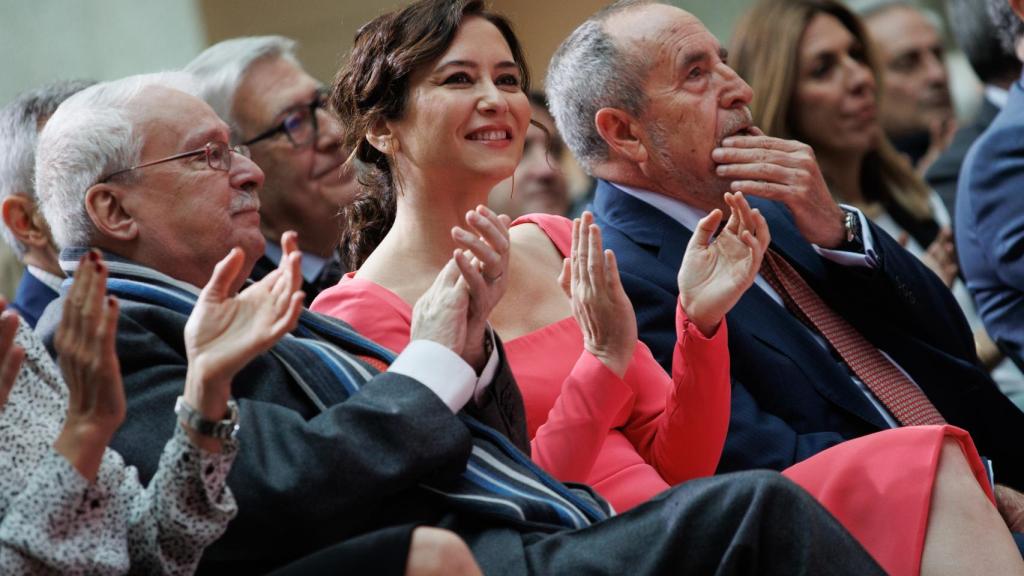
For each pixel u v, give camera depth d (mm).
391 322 8836
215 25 17688
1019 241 13492
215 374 6117
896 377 10539
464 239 7543
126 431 6961
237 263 6301
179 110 8094
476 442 7543
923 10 15797
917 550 7887
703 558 6621
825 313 10641
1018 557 7875
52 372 6789
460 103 9062
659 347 10016
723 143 10438
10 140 10883
